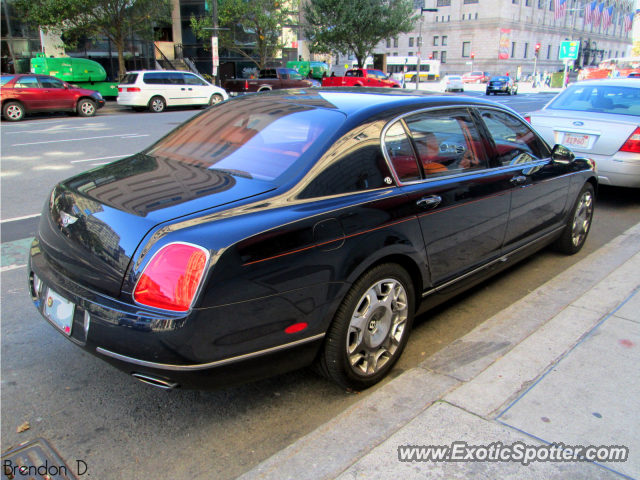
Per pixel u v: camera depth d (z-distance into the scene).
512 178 3.79
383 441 2.38
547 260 5.02
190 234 2.18
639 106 6.76
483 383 2.80
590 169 4.95
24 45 25.56
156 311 2.16
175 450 2.48
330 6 38.03
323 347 2.67
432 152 3.25
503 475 2.17
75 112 20.16
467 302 4.14
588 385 2.78
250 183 2.59
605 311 3.63
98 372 3.11
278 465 2.25
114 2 22.44
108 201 2.52
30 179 8.22
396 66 62.41
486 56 79.81
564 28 88.81
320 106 3.13
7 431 2.58
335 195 2.65
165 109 23.69
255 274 2.26
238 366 2.33
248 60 35.97
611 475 2.18
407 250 2.89
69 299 2.41
